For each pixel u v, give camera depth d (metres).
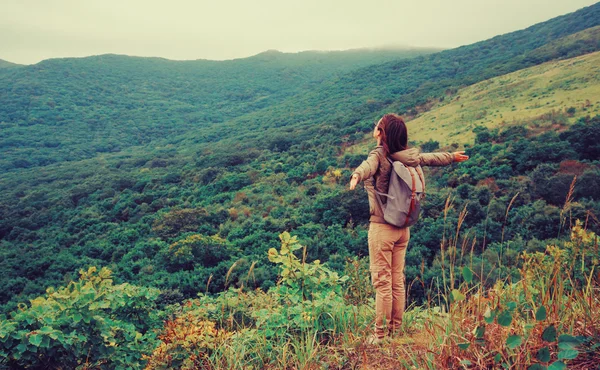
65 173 97.94
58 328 3.36
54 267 36.47
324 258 27.06
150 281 27.80
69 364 3.43
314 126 109.38
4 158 125.56
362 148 68.62
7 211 63.47
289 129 118.06
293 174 61.41
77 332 3.44
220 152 94.25
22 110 171.12
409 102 102.88
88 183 76.50
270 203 48.19
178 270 30.98
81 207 63.66
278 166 68.81
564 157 36.59
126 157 122.88
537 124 52.25
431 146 56.66
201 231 41.44
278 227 37.38
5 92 185.50
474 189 33.38
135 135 165.25
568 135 40.47
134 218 52.66
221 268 27.16
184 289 25.25
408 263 21.38
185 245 31.27
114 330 3.99
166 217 44.19
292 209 42.66
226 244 32.78
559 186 28.97
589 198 27.91
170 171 83.12
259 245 33.62
